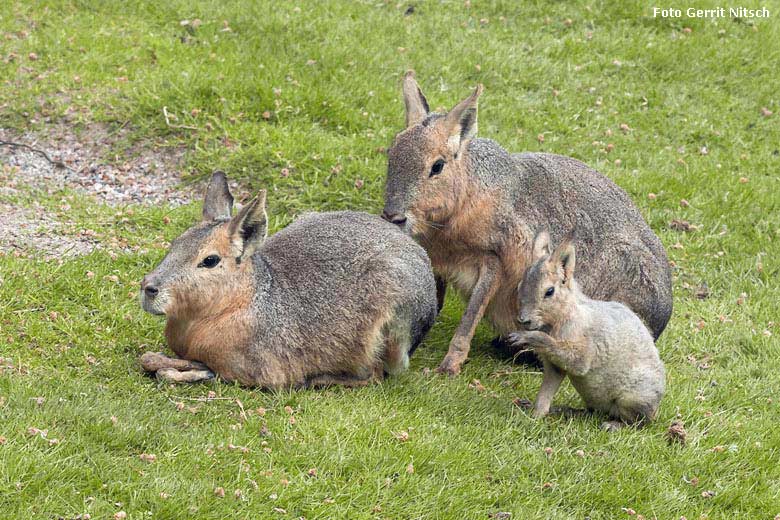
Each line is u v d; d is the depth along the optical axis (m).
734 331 13.21
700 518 9.41
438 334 12.46
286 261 10.71
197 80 15.87
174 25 18.08
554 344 9.87
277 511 8.58
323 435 9.65
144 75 16.28
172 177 14.68
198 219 13.60
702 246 14.91
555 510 9.19
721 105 18.31
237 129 15.23
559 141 16.61
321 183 14.50
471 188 11.54
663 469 10.01
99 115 15.36
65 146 15.02
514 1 20.14
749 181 16.36
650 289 12.12
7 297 11.19
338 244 10.81
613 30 19.67
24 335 10.66
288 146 14.87
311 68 16.94
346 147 15.12
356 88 16.53
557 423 10.47
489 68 18.09
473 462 9.59
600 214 12.18
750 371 12.45
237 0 18.69
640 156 16.70
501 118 16.88
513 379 11.64
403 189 11.24
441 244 11.80
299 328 10.44
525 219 11.79
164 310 10.01
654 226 15.27
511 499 9.27
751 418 11.29
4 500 8.10
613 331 10.10
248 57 16.95
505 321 12.05
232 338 10.20
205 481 8.69
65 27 17.34
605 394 10.38
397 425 9.96
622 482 9.66
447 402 10.58
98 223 13.26
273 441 9.44
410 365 11.70
